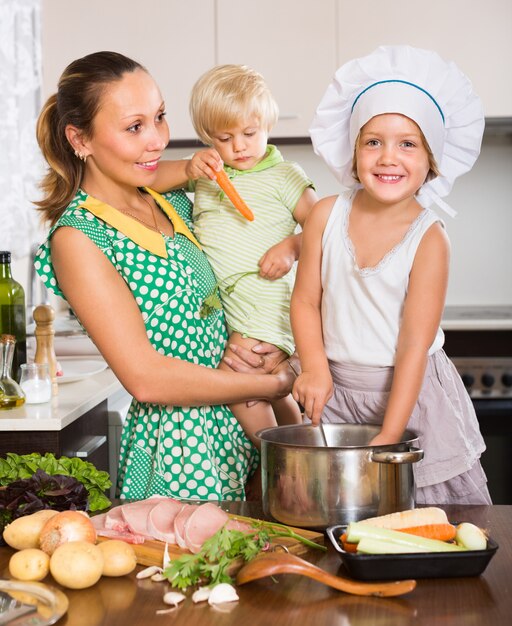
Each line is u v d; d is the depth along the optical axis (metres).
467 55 3.44
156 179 1.86
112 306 1.61
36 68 3.39
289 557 1.11
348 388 1.65
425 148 1.52
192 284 1.75
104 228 1.67
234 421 1.82
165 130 1.69
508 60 3.44
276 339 1.91
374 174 1.52
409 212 1.59
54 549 1.18
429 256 1.54
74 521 1.20
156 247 1.69
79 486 1.36
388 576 1.11
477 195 3.88
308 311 1.66
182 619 1.03
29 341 2.64
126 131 1.62
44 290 3.53
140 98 1.62
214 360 1.83
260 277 1.91
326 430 1.49
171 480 1.72
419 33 3.44
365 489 1.25
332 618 1.03
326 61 3.48
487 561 1.12
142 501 1.36
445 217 3.89
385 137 1.50
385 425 1.46
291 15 3.47
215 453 1.77
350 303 1.61
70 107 1.64
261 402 1.83
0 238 2.98
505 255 3.89
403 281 1.56
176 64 3.51
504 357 3.28
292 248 1.91
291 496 1.28
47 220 1.79
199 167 1.82
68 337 2.73
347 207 1.64
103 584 1.14
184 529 1.21
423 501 1.70
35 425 1.87
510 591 1.09
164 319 1.70
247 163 1.99
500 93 3.45
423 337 1.52
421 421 1.66
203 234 1.94
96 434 2.38
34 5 3.35
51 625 1.00
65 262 1.62
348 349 1.61
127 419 1.82
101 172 1.72
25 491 1.33
